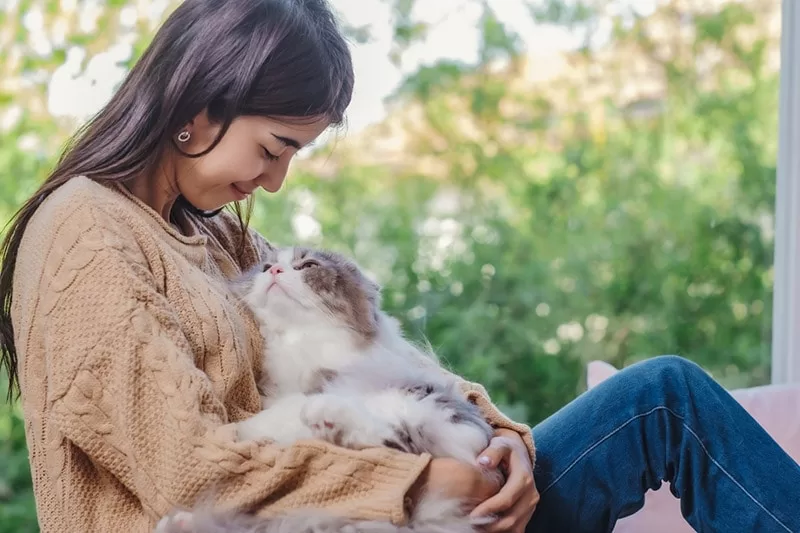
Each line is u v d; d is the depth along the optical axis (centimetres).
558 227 275
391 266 265
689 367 141
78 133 137
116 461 108
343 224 263
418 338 248
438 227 270
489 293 269
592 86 278
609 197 277
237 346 123
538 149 278
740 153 274
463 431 124
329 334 144
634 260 275
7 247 131
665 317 274
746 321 272
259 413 118
